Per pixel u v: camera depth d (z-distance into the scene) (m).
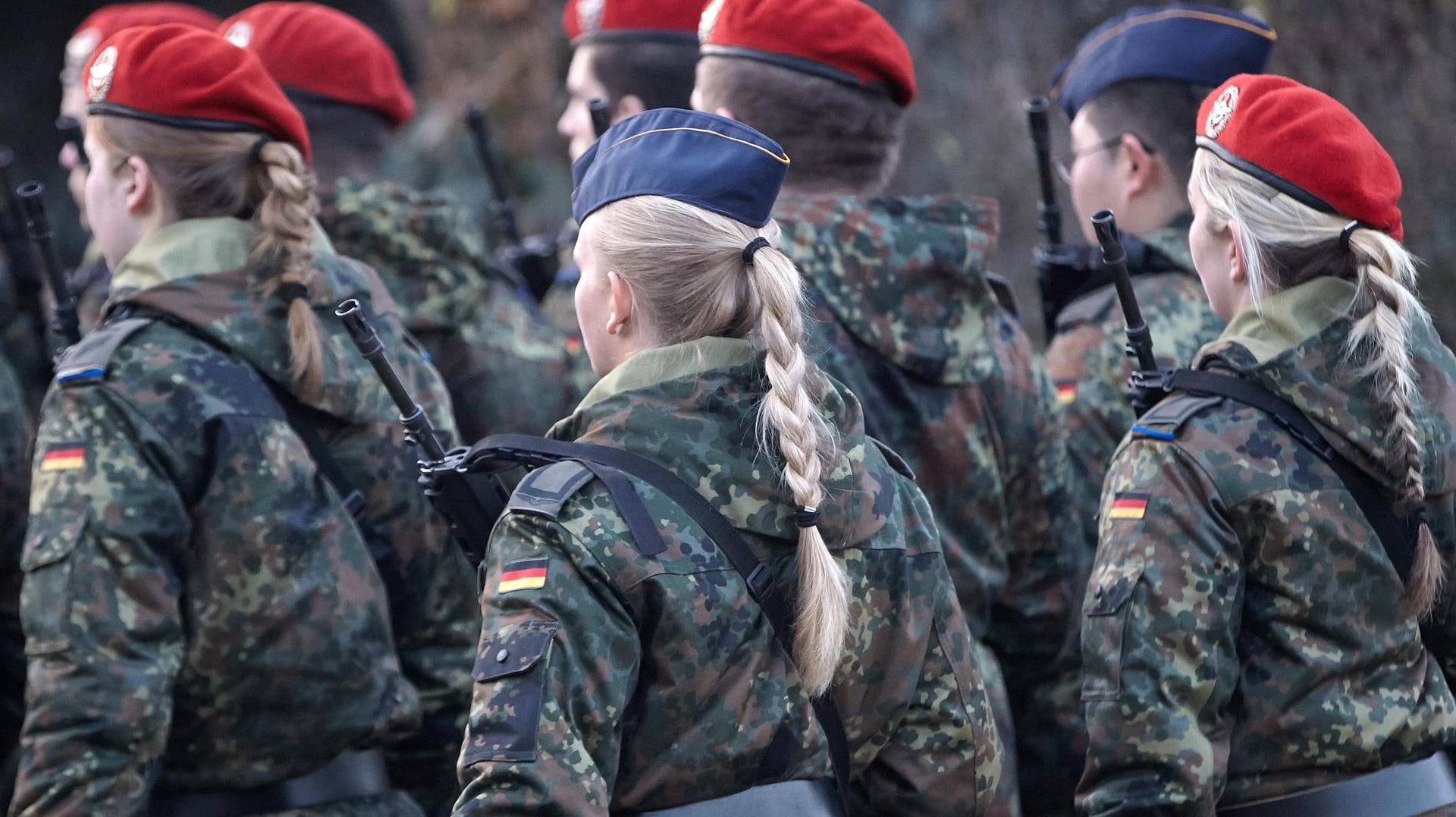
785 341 5.91
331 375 8.11
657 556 5.75
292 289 8.02
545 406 11.45
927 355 8.43
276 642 7.60
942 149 18.75
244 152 8.19
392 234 10.94
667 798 5.81
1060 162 11.38
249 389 7.76
